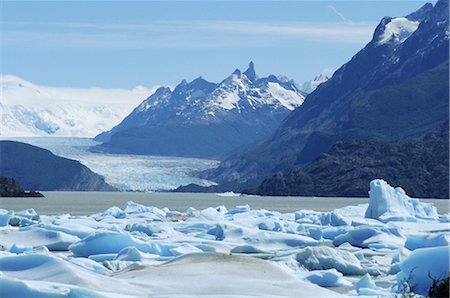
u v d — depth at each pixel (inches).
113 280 1230.9
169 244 1962.4
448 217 3543.3
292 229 2915.8
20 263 1289.4
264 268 1323.8
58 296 1083.3
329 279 1451.8
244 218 3240.7
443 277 1332.4
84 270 1280.8
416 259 1364.4
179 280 1245.7
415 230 2832.2
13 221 3245.6
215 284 1223.5
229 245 2135.8
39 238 2172.7
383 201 3388.3
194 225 2856.8
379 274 1679.4
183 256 1407.5
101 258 1807.3
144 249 1929.1
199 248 2031.3
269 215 3762.3
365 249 2260.1
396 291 1350.9
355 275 1674.5
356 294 1339.8
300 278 1455.5
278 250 2223.2
